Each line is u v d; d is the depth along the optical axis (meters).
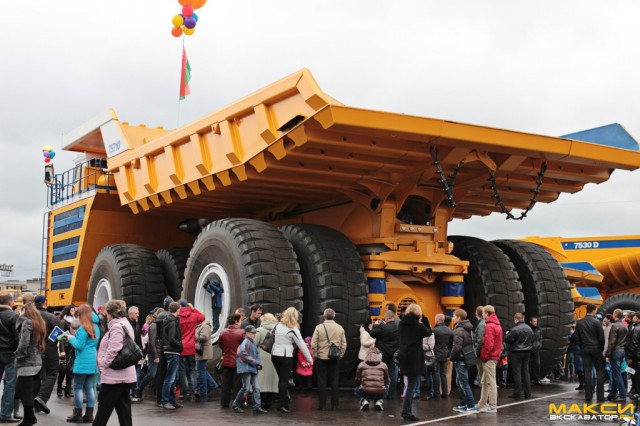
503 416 9.91
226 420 9.36
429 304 12.55
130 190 14.92
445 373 12.09
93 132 16.95
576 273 18.17
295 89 10.35
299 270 11.34
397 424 9.07
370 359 10.24
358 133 10.01
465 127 10.35
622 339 12.18
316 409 10.45
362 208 12.33
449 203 10.71
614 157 11.66
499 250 13.36
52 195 18.39
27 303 8.77
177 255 14.88
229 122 11.70
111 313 7.72
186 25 15.22
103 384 7.51
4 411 9.00
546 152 11.07
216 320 12.04
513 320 12.91
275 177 11.41
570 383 15.67
